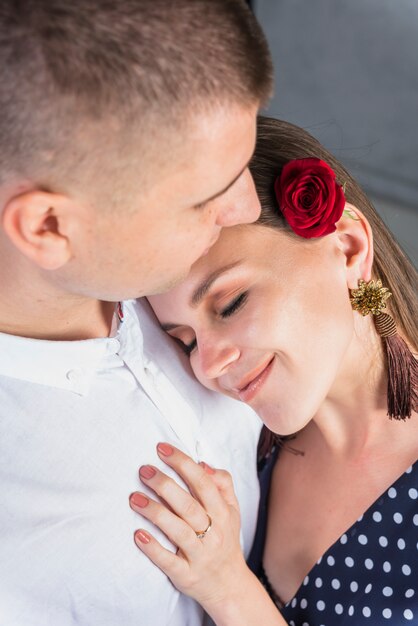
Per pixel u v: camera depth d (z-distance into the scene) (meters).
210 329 1.41
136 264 1.19
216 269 1.37
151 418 1.39
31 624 1.25
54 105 1.04
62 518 1.28
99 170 1.08
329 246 1.44
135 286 1.22
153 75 1.03
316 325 1.40
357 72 4.85
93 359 1.34
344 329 1.43
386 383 1.54
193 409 1.50
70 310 1.31
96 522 1.30
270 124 1.51
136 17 1.01
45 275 1.21
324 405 1.58
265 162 1.45
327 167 1.36
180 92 1.04
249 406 1.54
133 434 1.36
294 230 1.37
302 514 1.65
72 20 1.00
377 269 1.56
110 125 1.05
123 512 1.32
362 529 1.54
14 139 1.07
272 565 1.68
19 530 1.24
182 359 1.53
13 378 1.29
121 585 1.32
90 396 1.34
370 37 4.97
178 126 1.06
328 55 4.93
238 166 1.14
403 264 1.60
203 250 1.24
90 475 1.30
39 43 1.01
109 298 1.25
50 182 1.10
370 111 4.70
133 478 1.34
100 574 1.30
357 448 1.59
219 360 1.40
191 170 1.10
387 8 5.05
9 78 1.03
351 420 1.58
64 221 1.13
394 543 1.51
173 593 1.40
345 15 5.04
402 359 1.50
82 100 1.03
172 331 1.47
